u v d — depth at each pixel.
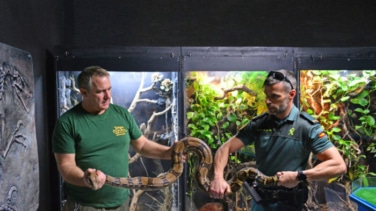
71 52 4.63
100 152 3.15
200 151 3.49
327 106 4.91
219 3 5.48
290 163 2.97
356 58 4.88
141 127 4.82
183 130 4.82
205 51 4.83
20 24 3.82
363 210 3.01
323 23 5.60
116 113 3.32
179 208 4.90
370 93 4.92
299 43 5.60
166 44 5.46
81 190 3.18
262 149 3.06
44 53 4.59
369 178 3.29
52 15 4.91
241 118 4.91
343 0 5.59
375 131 4.95
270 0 5.53
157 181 3.25
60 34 5.25
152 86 4.82
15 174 3.37
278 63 4.86
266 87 2.90
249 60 4.85
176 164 3.40
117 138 3.22
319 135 2.88
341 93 4.92
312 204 4.98
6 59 3.25
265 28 5.55
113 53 4.71
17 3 3.74
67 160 3.05
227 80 4.87
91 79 3.03
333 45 5.64
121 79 4.75
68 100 4.64
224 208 4.95
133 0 5.41
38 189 4.02
